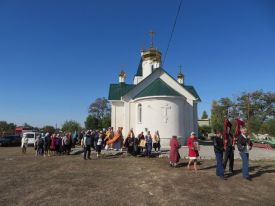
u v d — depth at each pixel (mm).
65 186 12055
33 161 20688
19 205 9445
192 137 15789
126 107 34062
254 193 11172
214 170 15625
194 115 36719
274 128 53750
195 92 40281
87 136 21141
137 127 32156
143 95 31500
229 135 14383
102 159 20875
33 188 11773
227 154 14398
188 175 14102
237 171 15109
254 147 34688
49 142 25031
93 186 12039
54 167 17469
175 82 35062
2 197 10406
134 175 14312
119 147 25531
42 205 9445
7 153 27969
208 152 24516
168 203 9719
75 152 26125
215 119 65688
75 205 9438
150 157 21734
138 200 10023
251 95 64562
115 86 40125
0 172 15781
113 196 10484
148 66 41844
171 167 16734
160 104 30297
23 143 27969
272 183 12734
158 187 11797
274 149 31359
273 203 9898
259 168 16156
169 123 30094
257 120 59562
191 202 9828
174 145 17109
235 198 10383
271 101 63812
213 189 11617
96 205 9453
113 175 14422
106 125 77188
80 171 15734
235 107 65625
